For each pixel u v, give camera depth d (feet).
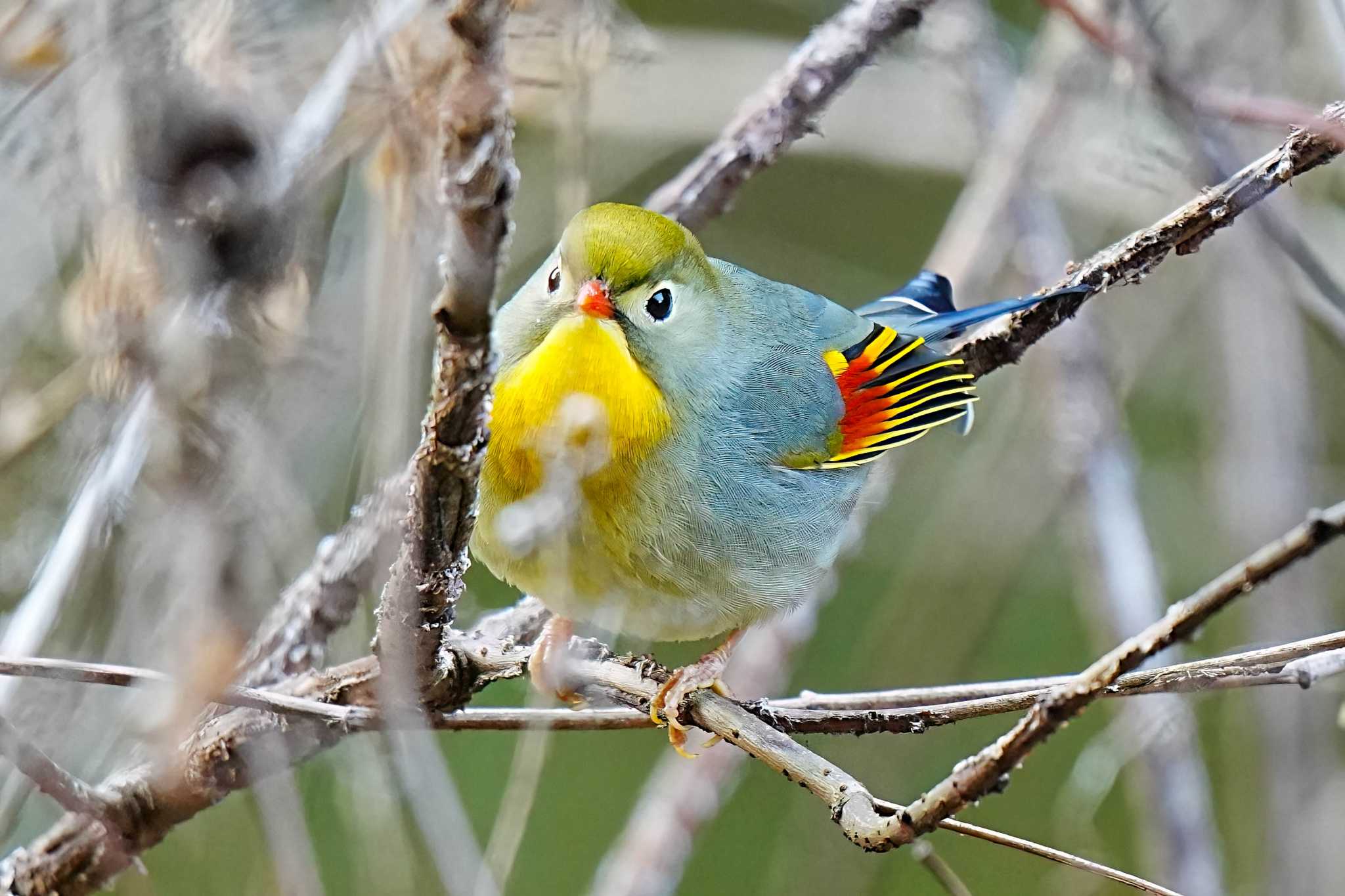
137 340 23.59
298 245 25.13
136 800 26.71
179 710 23.18
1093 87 40.93
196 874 32.53
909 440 34.32
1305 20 40.09
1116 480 42.88
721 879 48.32
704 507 30.30
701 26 51.26
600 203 31.32
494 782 45.06
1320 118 28.22
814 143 49.98
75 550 25.68
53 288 30.19
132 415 25.39
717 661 29.78
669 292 30.09
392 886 28.53
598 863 46.96
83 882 27.86
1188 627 20.26
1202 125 30.48
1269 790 40.81
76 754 28.30
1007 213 44.83
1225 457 45.19
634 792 48.47
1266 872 40.32
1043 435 47.78
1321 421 50.19
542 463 27.86
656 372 29.73
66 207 28.14
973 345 36.45
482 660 26.61
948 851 47.24
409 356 24.14
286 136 25.68
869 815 22.67
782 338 33.50
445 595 23.12
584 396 28.04
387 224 24.61
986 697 27.02
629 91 45.65
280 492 24.03
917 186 54.29
